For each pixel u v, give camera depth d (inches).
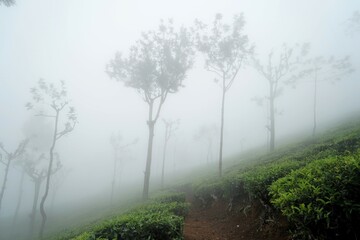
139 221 232.7
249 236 297.9
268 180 293.1
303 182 190.2
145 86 964.0
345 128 756.0
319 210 150.3
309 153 464.1
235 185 412.5
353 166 169.2
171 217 254.1
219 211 452.4
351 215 149.1
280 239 245.0
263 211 305.7
